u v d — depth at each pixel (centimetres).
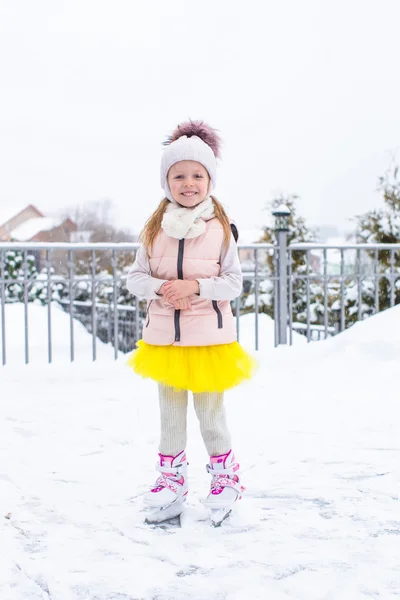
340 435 363
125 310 1037
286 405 435
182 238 264
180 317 257
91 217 2239
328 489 283
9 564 217
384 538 233
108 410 432
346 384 488
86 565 215
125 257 1247
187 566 214
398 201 951
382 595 193
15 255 1279
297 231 1031
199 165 266
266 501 273
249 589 198
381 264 933
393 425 379
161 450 264
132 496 279
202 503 259
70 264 613
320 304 955
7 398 473
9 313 1023
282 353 622
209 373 254
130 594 197
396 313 627
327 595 193
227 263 269
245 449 343
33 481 298
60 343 925
